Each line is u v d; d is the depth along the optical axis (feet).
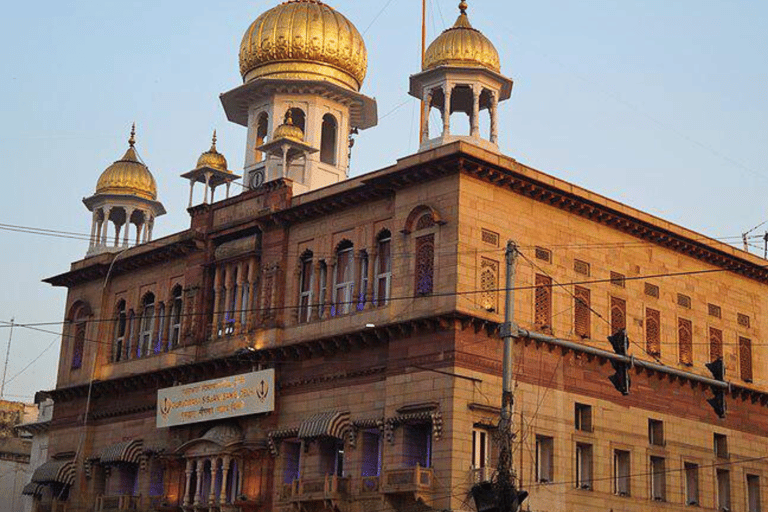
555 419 137.90
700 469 156.04
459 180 134.00
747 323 172.45
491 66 151.33
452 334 129.49
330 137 197.47
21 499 260.01
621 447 145.59
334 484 134.82
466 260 132.05
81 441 185.06
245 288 162.71
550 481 135.03
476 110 148.77
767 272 175.52
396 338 135.74
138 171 209.26
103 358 187.21
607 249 151.23
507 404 87.10
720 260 167.84
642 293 154.71
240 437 153.58
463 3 158.81
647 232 155.94
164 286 179.42
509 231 138.31
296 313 152.87
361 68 200.03
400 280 137.49
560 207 145.59
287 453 148.36
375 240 144.56
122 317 188.55
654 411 152.05
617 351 92.27
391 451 132.05
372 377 139.13
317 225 153.99
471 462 127.03
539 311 139.33
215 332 165.27
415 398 131.23
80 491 182.80
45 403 230.27
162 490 167.63
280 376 151.94
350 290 147.54
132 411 178.09
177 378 168.35
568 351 140.97
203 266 169.99
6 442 261.24
